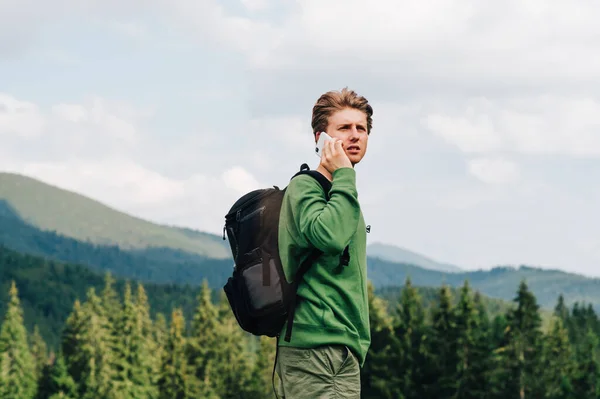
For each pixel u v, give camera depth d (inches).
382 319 2979.8
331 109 165.9
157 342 5315.0
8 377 4062.5
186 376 4025.6
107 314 4446.4
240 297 158.7
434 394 2741.1
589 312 6284.5
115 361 4153.5
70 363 4180.6
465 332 2883.9
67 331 4308.6
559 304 6614.2
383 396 2731.3
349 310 158.2
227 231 163.8
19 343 4146.2
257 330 160.2
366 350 161.6
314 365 156.2
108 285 5664.4
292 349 158.6
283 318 158.4
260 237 159.8
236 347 4249.5
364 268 163.6
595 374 3602.4
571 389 3218.5
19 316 4165.8
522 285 3454.7
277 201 162.6
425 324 3006.9
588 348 4170.8
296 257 158.9
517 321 3408.0
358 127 165.3
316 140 169.8
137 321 4276.6
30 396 4084.6
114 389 4067.4
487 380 2864.2
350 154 165.0
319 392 156.3
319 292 156.4
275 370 166.2
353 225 154.2
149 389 4121.6
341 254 157.3
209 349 4173.2
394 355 2780.5
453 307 2940.5
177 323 4185.5
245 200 162.7
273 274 157.1
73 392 4045.3
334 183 156.8
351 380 157.9
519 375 3277.6
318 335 155.7
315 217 153.3
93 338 4180.6
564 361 3762.3
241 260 160.1
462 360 2874.0
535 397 3248.0
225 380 4097.0
